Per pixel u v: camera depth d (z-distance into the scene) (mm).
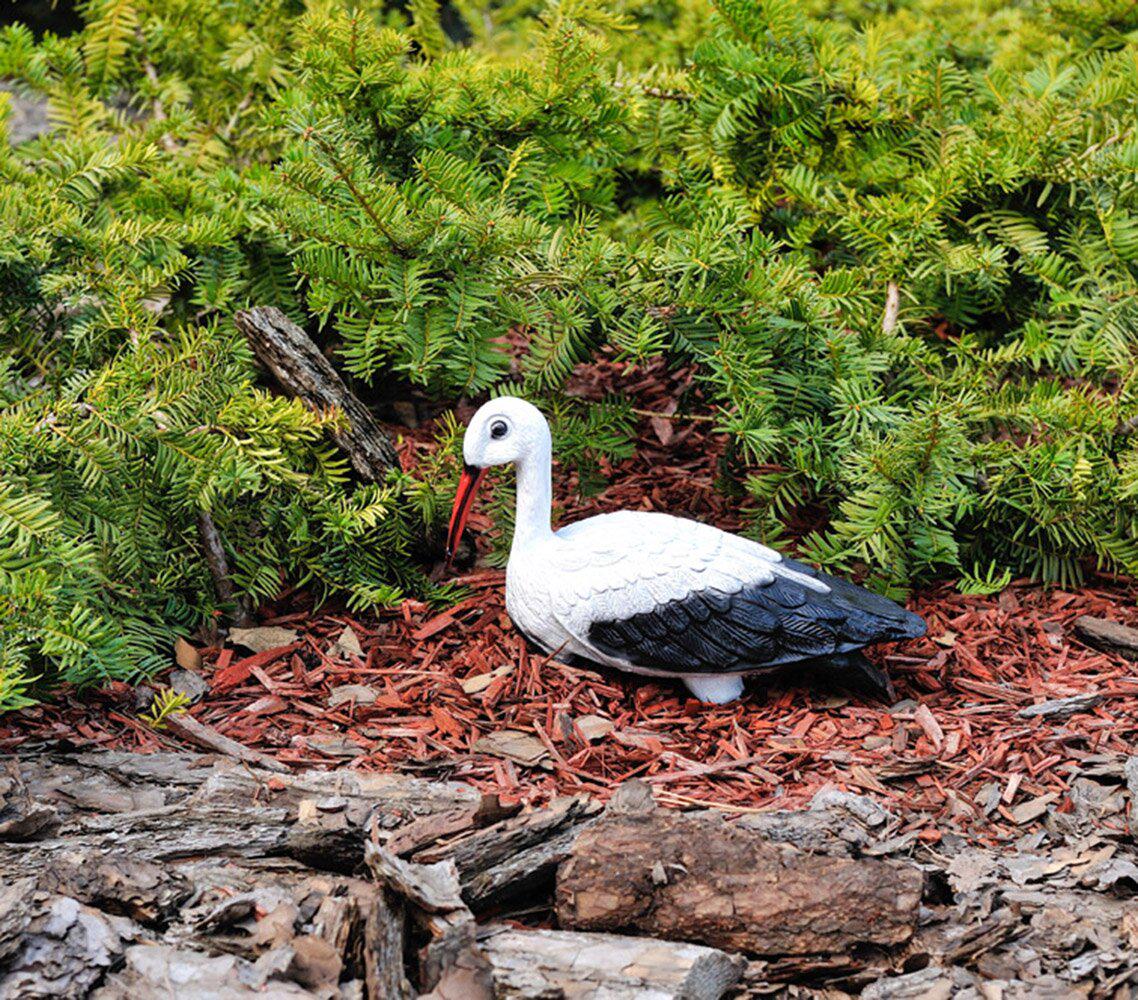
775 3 9672
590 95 9562
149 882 5336
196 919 5289
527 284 8266
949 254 8906
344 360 9773
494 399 7418
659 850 5422
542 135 9508
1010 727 6992
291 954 4996
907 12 13250
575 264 8156
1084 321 9039
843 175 10211
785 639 6984
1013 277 9555
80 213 8898
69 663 6605
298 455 7969
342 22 8852
